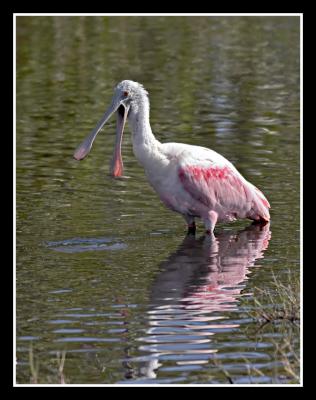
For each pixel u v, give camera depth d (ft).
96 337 35.65
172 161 51.03
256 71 93.76
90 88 87.04
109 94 84.53
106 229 50.62
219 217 52.54
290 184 58.44
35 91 86.07
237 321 37.40
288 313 37.88
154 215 53.78
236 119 75.20
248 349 34.50
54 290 40.98
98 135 71.41
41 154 65.77
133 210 54.34
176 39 110.32
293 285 41.09
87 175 61.26
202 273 43.57
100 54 102.06
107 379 31.86
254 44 107.24
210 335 35.88
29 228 50.34
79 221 51.88
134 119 51.03
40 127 73.26
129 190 58.29
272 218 53.42
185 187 50.83
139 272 43.62
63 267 44.24
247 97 82.94
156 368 32.81
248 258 46.11
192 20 122.83
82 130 72.54
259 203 53.21
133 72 93.30
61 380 31.63
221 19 123.13
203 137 69.41
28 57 100.27
